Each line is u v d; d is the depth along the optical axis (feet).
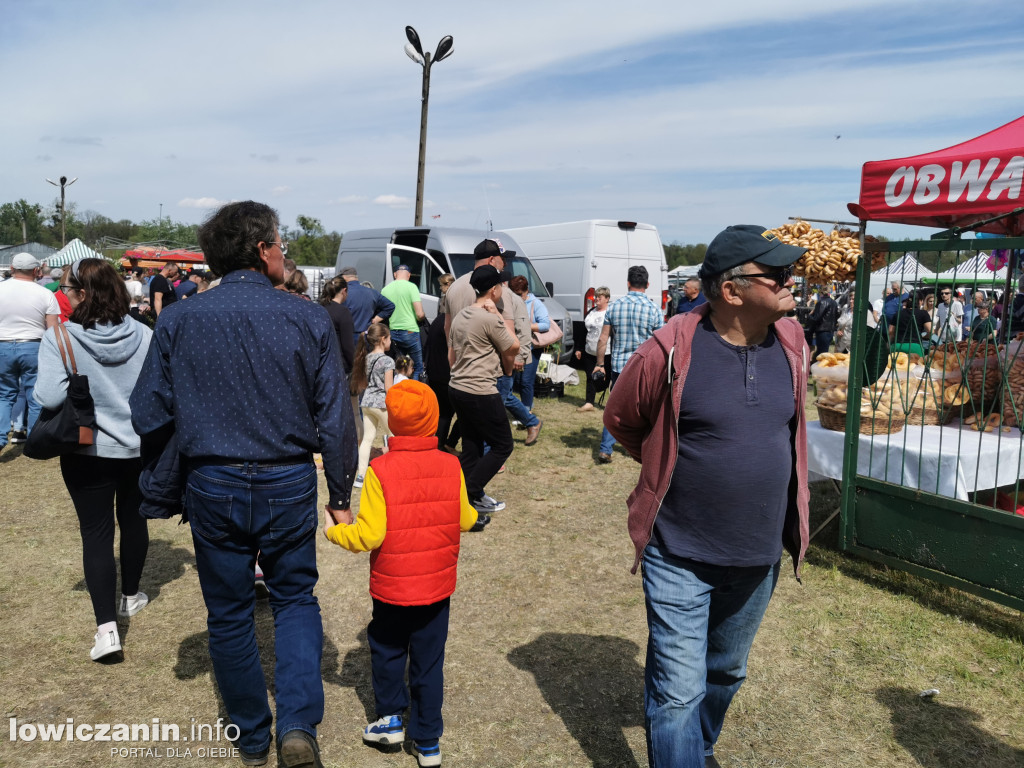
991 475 12.32
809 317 39.29
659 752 6.61
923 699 9.66
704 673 6.79
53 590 12.67
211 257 7.60
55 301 21.26
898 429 13.41
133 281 49.32
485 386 15.19
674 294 61.82
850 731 9.02
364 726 9.04
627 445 7.59
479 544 15.12
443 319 18.69
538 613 12.13
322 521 16.57
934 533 12.08
